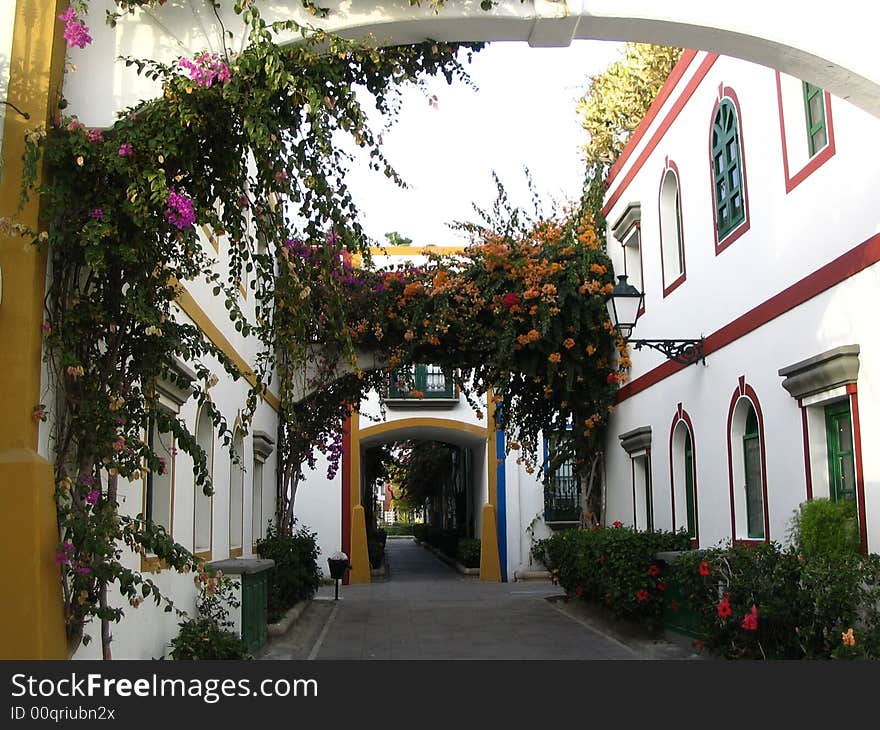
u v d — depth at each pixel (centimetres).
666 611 1127
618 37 653
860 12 645
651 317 1375
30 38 536
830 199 828
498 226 1575
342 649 1141
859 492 775
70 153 528
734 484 1043
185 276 621
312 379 1616
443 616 1479
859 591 656
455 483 3134
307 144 600
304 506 2275
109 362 555
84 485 535
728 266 1070
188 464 938
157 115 540
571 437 1684
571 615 1465
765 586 771
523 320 1502
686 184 1216
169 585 859
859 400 778
